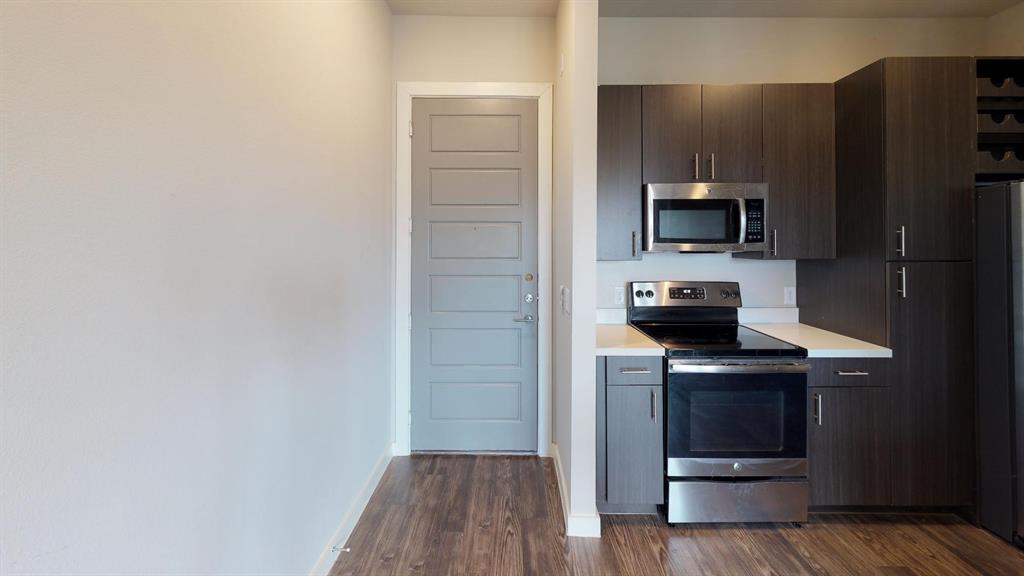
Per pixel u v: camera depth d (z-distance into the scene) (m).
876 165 2.48
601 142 2.82
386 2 2.97
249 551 1.41
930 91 2.42
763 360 2.38
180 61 1.09
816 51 3.15
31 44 0.76
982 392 2.36
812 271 3.03
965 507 2.43
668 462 2.37
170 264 1.06
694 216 2.81
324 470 1.99
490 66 3.16
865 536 2.31
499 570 2.04
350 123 2.30
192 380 1.14
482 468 3.03
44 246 0.77
